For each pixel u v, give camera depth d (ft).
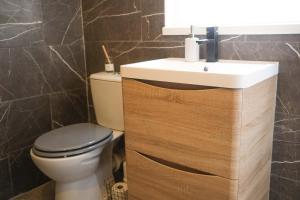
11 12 5.37
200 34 5.00
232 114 3.30
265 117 4.11
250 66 4.11
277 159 4.60
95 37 6.56
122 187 5.43
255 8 4.75
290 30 4.11
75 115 6.86
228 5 4.99
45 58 6.06
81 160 4.72
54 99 6.35
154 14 5.51
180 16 5.52
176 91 3.68
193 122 3.63
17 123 5.71
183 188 3.92
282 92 4.37
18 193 5.91
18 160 5.82
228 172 3.47
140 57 5.90
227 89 3.28
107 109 5.97
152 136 4.08
